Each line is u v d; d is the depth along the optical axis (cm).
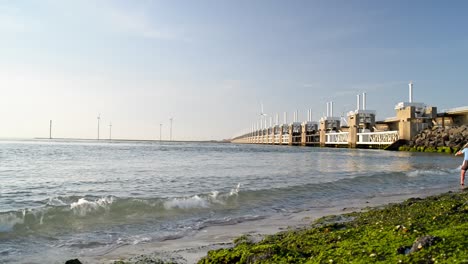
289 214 1289
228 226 1093
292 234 885
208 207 1398
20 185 2111
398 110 10062
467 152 2098
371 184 2222
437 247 536
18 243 896
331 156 6256
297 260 596
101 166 3566
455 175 2788
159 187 2034
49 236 961
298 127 18500
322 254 609
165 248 852
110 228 1055
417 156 6312
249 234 977
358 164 4134
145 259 749
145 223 1126
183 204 1409
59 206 1261
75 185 2117
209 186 2080
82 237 956
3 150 7200
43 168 3300
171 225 1105
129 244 893
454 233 604
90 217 1165
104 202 1343
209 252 721
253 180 2391
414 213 1016
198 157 5559
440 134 8662
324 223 1086
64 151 7062
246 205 1462
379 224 844
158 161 4428
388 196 1756
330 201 1596
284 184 2147
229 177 2583
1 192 1834
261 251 650
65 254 813
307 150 10000
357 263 535
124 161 4366
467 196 1380
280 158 5494
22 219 1094
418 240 570
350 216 1157
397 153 7756
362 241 668
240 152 8031
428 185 2216
